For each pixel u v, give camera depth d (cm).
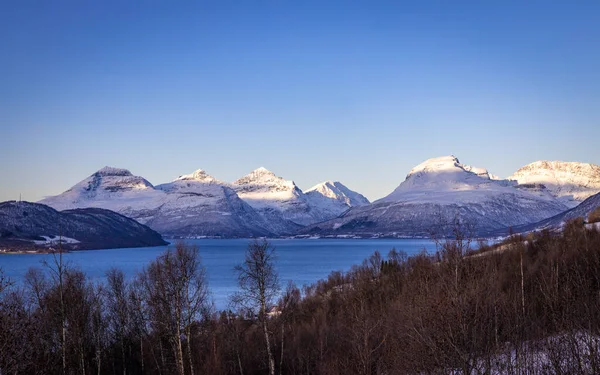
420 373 3612
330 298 9025
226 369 6606
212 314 8075
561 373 3170
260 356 6738
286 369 6656
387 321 5544
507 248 7731
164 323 5759
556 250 7231
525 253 7538
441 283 3784
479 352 3281
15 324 4359
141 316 6919
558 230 10962
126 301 7594
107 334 7231
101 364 6706
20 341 4512
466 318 3281
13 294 5650
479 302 3488
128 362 7012
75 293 6075
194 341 6931
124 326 7144
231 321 7512
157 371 6744
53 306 5847
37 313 5478
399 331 4484
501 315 3878
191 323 6569
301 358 6494
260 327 7019
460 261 4081
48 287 7031
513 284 5891
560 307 4416
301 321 7800
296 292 9612
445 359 3238
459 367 3186
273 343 6875
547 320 4419
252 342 7000
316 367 6356
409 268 8375
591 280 5178
